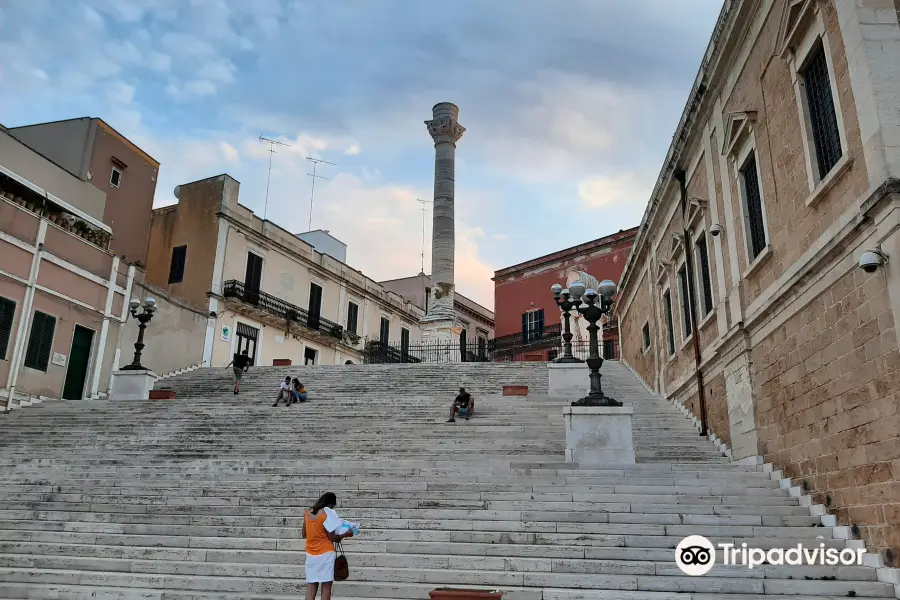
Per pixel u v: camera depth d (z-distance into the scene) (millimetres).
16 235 19266
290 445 14234
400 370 22750
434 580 8289
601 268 42562
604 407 12734
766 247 11539
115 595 8195
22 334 19188
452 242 35125
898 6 8602
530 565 8477
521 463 12273
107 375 22484
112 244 29344
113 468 12805
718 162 14438
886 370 8086
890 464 8008
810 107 10273
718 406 14578
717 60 13828
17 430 16406
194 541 9461
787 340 10977
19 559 9180
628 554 8695
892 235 7934
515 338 45062
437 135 36344
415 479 11586
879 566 8102
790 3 10352
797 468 10516
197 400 19391
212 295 30422
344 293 40500
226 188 32344
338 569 6891
